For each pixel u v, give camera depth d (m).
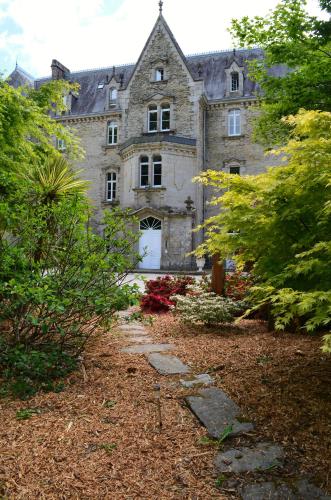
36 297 3.66
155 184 25.02
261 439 2.87
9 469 2.45
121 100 27.66
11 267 4.26
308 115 3.25
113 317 4.61
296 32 9.40
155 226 24.34
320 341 5.38
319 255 3.38
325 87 9.52
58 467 2.49
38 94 11.61
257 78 11.05
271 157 26.11
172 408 3.36
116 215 4.84
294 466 2.54
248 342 5.55
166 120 26.58
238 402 3.46
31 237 4.54
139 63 27.31
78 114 29.98
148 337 5.98
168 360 4.67
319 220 3.42
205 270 22.62
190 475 2.45
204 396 3.56
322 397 3.44
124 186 26.27
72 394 3.62
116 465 2.53
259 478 2.43
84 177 29.17
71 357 4.33
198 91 25.78
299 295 2.99
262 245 3.85
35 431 2.93
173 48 26.66
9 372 3.91
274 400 3.45
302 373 4.04
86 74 33.19
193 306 6.63
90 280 4.27
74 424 3.04
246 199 3.80
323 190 3.29
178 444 2.79
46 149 9.25
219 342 5.60
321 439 2.82
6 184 5.18
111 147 28.75
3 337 4.27
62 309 3.64
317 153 3.08
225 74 28.88
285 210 3.50
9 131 7.95
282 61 9.96
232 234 3.89
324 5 8.99
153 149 24.64
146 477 2.42
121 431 2.95
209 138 27.31
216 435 2.88
